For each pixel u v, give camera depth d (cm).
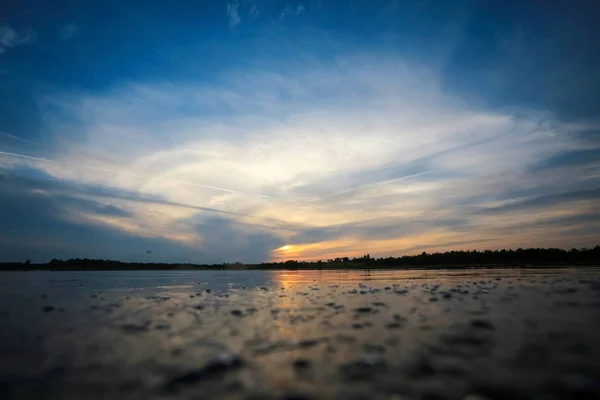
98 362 430
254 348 488
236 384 351
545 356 413
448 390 324
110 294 1395
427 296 1119
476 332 551
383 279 2323
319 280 2417
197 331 607
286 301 1068
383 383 346
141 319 743
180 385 351
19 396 330
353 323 657
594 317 652
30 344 524
